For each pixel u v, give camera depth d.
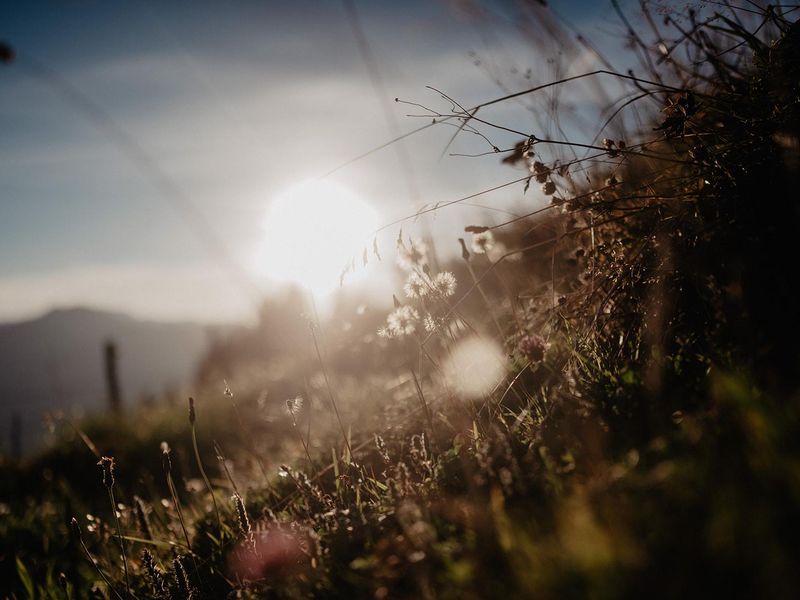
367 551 2.05
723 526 1.28
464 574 1.59
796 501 1.30
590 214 2.80
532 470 2.00
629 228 2.74
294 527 2.43
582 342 2.63
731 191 2.37
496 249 3.69
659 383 2.02
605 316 2.66
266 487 3.76
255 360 17.12
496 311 3.99
